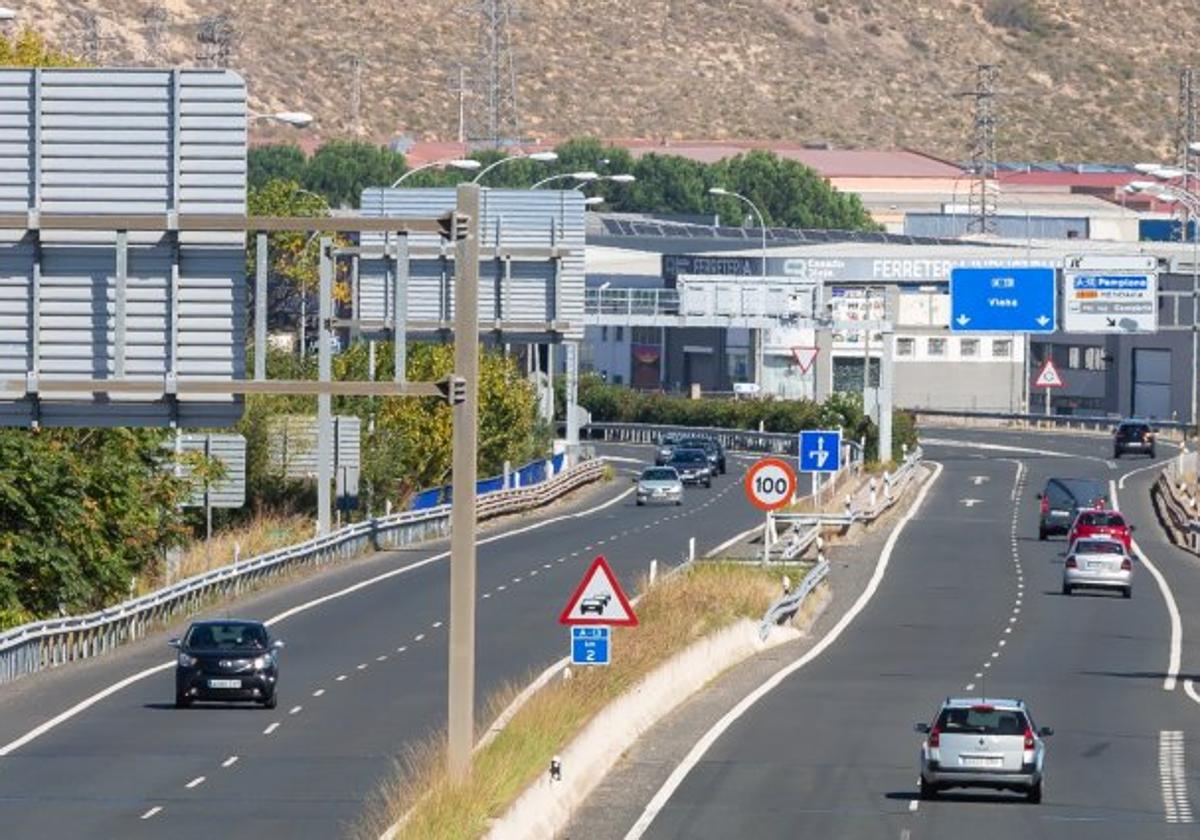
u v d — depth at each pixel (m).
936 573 161.75
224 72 61.69
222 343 61.69
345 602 140.88
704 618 120.00
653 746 90.38
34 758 86.31
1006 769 78.38
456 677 66.94
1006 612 141.75
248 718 96.94
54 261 61.75
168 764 84.62
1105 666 118.56
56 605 131.00
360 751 87.38
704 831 72.94
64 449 133.50
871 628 133.62
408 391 63.72
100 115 61.69
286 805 75.25
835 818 75.50
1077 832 73.75
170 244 61.50
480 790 66.81
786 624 133.00
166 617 131.62
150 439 139.88
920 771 83.81
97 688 106.94
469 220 63.53
